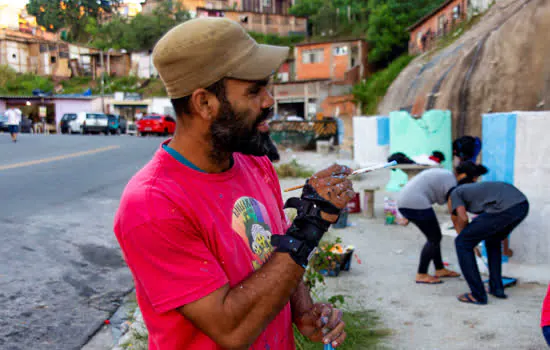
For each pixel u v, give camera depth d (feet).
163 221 3.62
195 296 3.58
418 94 53.88
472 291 14.47
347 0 160.86
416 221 16.22
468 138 18.20
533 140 17.31
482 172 16.01
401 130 34.45
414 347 11.53
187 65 3.74
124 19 233.35
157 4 223.71
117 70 184.96
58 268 16.49
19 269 16.07
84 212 24.31
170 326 3.79
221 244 3.92
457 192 14.71
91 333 12.12
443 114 33.83
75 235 20.26
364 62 118.62
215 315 3.57
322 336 4.88
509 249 17.76
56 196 28.07
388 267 18.20
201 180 4.03
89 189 30.81
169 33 3.84
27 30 206.39
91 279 15.81
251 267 4.18
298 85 116.67
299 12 180.96
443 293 15.37
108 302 14.10
